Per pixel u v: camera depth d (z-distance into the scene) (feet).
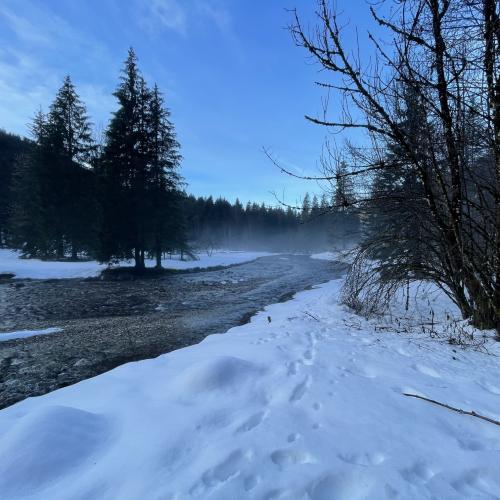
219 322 34.55
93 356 24.16
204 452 8.08
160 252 83.92
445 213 19.43
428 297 31.81
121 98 77.51
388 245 23.99
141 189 76.84
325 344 18.34
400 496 6.69
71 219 89.66
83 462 7.98
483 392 11.85
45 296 51.39
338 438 8.71
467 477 7.35
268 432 8.94
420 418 9.86
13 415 10.76
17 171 100.42
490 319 19.34
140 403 11.02
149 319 36.68
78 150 93.35
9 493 6.91
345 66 16.53
